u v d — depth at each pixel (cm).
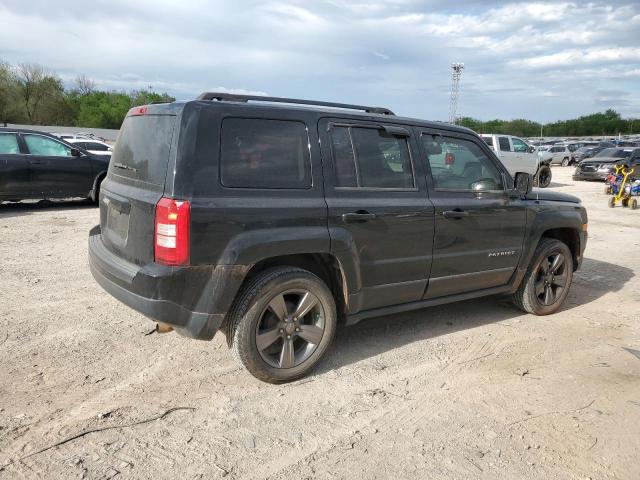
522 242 487
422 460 282
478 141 463
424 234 411
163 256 310
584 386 378
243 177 329
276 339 352
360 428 311
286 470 269
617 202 1514
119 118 7612
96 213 1039
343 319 392
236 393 345
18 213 1022
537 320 518
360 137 387
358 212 371
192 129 316
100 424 301
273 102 373
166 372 369
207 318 320
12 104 5991
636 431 319
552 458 289
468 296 465
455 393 360
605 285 656
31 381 346
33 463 264
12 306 482
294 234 340
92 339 417
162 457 275
